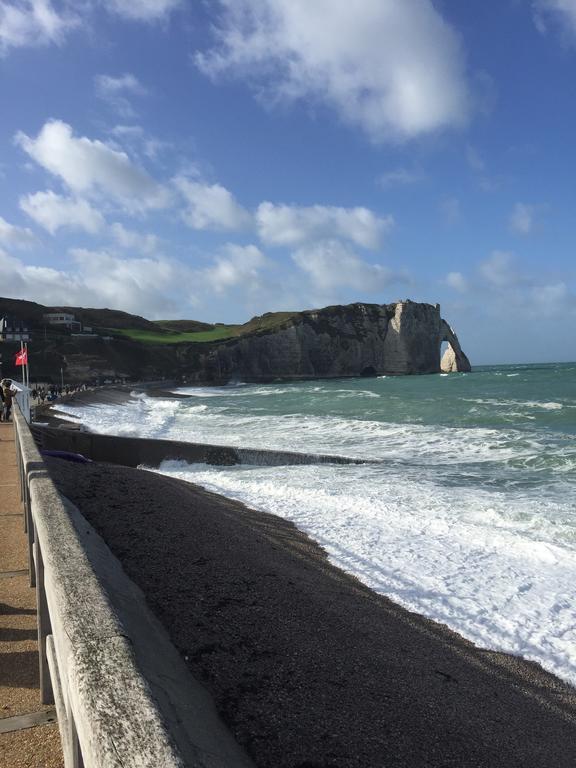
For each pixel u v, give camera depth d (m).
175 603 4.91
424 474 13.25
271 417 30.25
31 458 4.39
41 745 2.54
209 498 10.55
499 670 4.81
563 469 13.45
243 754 2.66
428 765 3.28
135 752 0.95
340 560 7.43
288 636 4.61
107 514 7.69
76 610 1.53
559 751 3.72
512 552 7.75
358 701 3.80
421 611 5.92
